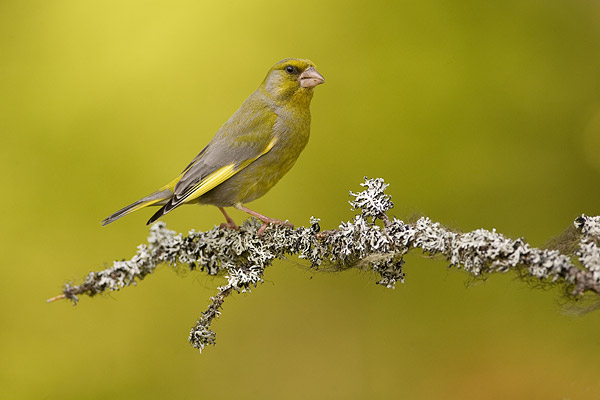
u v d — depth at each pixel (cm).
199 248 528
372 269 526
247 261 528
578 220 524
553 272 520
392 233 525
